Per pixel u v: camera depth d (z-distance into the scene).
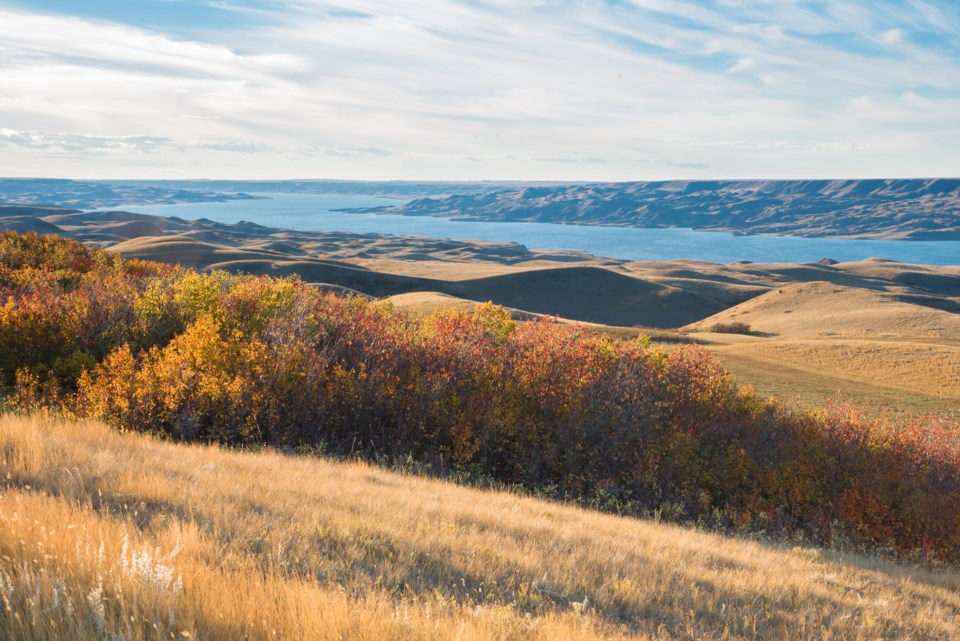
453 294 176.88
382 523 8.22
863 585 11.30
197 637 3.30
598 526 12.21
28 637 2.91
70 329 24.61
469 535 8.66
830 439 30.55
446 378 25.02
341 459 19.61
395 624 4.05
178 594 3.57
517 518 10.95
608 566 8.48
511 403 26.06
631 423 27.38
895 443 30.62
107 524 5.02
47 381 21.48
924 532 26.77
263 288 29.58
